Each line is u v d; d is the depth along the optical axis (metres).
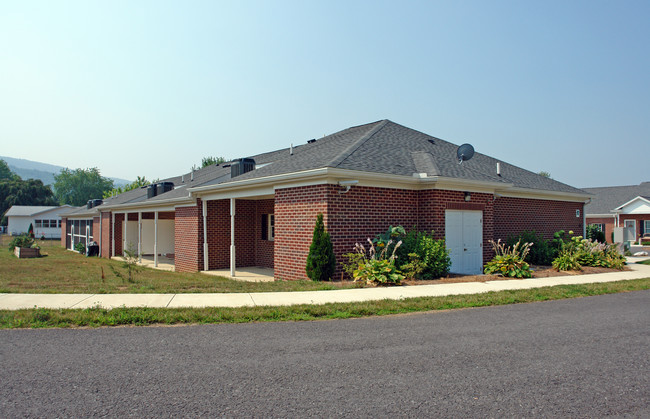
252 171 17.28
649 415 4.02
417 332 6.95
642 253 28.61
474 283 12.19
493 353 5.84
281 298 9.63
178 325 7.39
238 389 4.54
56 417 3.86
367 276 11.74
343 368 5.21
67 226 40.41
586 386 4.70
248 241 20.17
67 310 8.23
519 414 4.00
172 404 4.16
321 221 12.24
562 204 21.23
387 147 15.70
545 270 15.66
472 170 16.02
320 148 17.09
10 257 28.00
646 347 6.18
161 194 22.86
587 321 7.84
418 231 14.35
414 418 3.90
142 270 19.70
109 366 5.25
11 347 6.02
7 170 118.25
